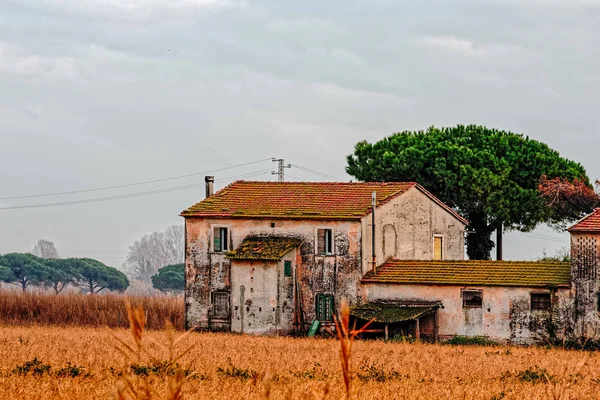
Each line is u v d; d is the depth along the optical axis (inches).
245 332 4446.4
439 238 5039.4
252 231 4544.8
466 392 2014.0
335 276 4402.1
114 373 2190.0
